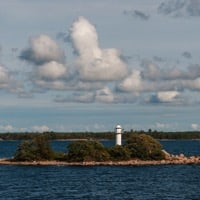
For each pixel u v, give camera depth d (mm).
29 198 173875
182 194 182750
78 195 180750
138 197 175500
